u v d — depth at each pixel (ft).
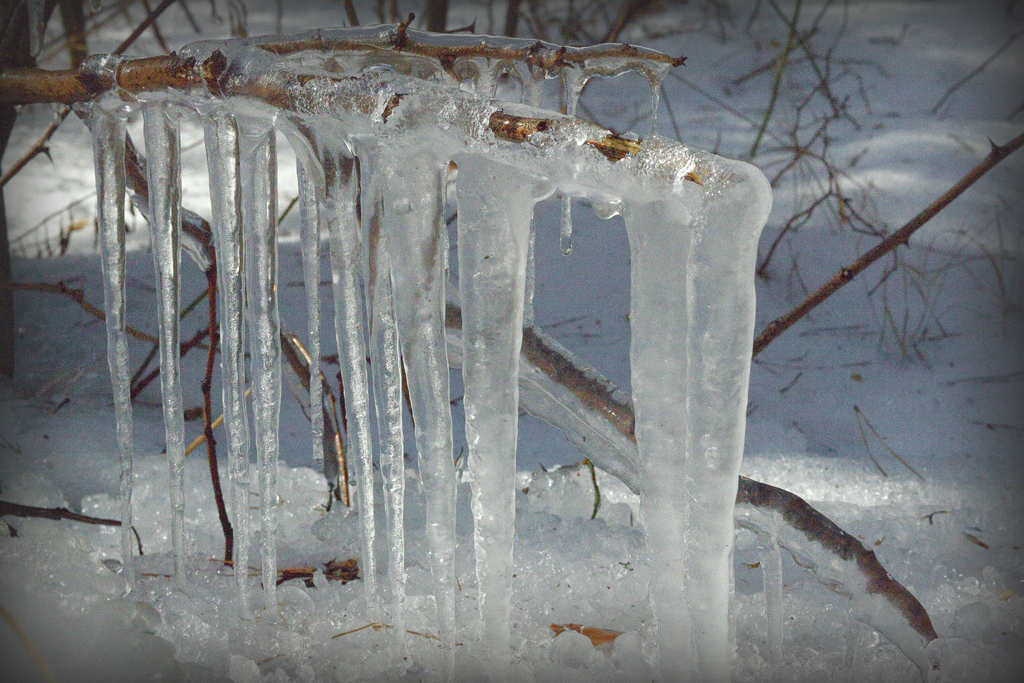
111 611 13.20
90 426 14.43
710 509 12.95
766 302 16.46
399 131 12.98
